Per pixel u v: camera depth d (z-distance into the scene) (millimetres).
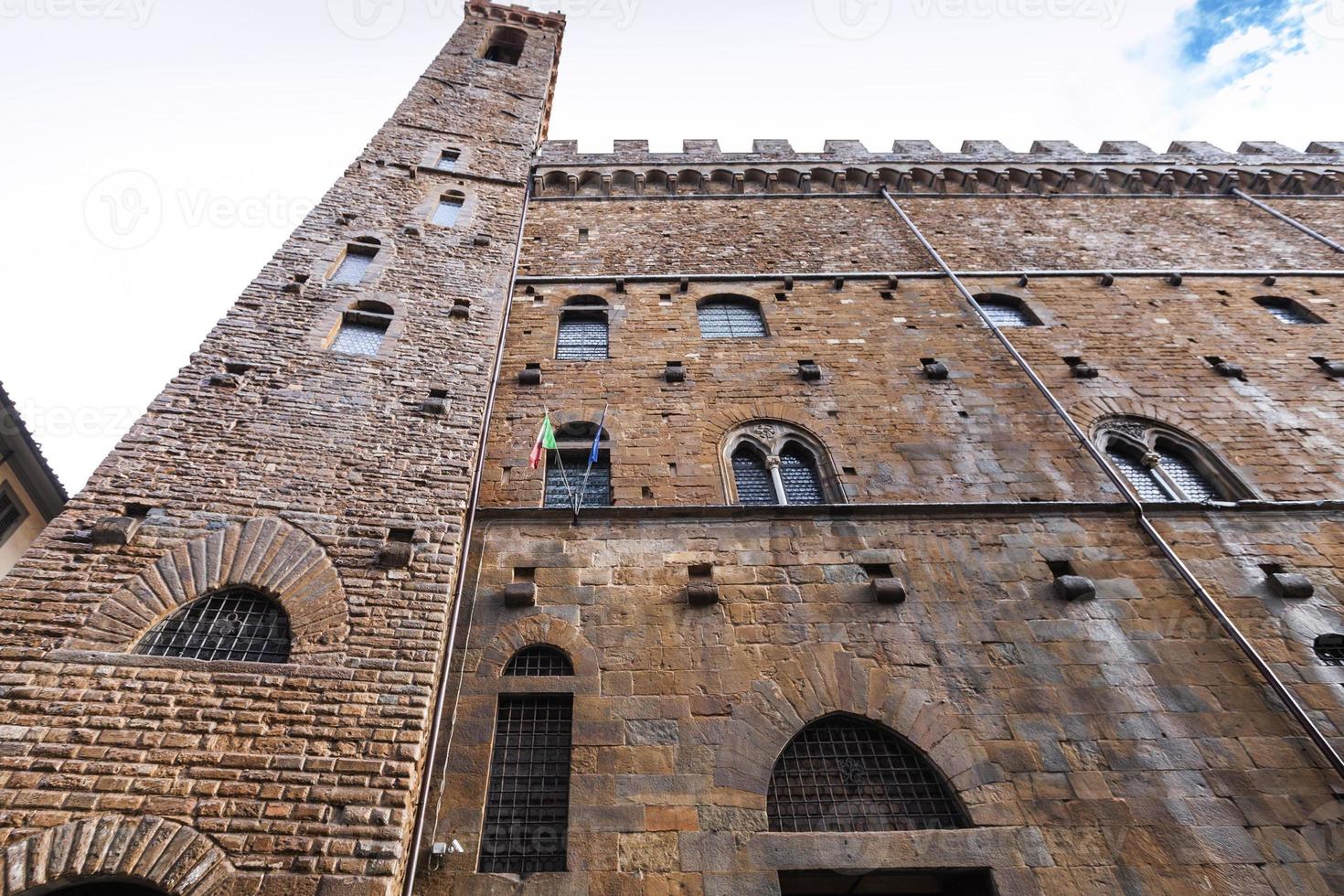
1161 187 24516
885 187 23859
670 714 8945
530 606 10078
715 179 23703
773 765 8547
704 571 10617
